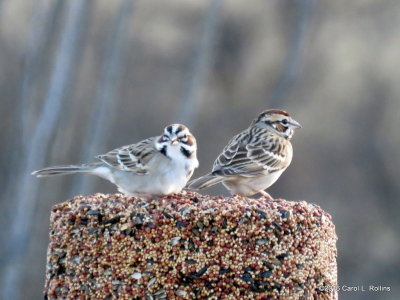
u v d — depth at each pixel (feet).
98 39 93.91
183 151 29.81
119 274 24.00
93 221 24.23
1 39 91.86
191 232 23.91
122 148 30.45
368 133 98.27
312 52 100.63
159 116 93.25
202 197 26.40
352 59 100.99
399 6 103.04
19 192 82.79
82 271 24.29
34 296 84.43
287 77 96.07
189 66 94.43
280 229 24.31
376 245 94.99
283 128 37.45
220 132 95.40
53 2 87.40
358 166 97.14
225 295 23.94
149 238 23.91
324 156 96.12
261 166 35.37
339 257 94.02
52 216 25.09
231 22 97.55
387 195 96.89
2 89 91.81
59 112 82.79
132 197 25.61
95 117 86.38
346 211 95.35
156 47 94.84
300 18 97.66
